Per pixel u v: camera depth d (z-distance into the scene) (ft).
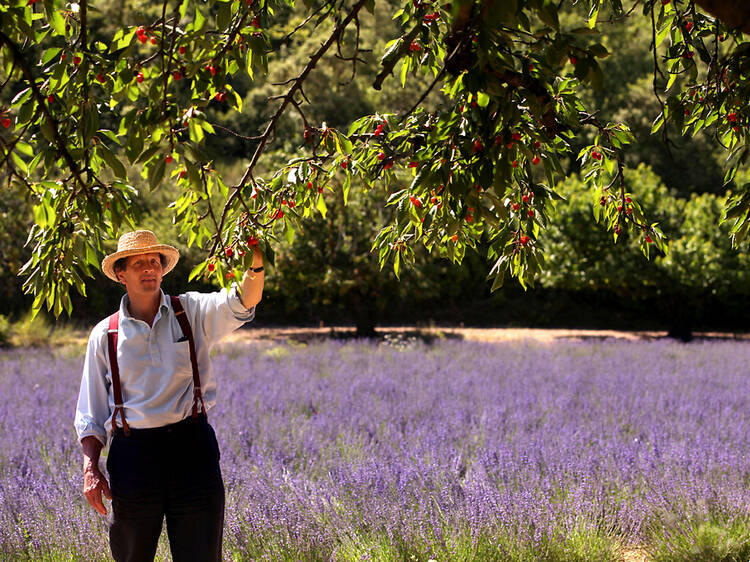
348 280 56.75
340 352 47.47
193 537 9.46
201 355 9.82
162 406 9.42
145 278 9.54
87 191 6.77
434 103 80.79
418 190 7.02
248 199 8.59
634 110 95.86
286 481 15.85
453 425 21.74
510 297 86.58
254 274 9.18
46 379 35.29
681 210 68.23
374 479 15.48
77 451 19.42
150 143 6.46
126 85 6.81
